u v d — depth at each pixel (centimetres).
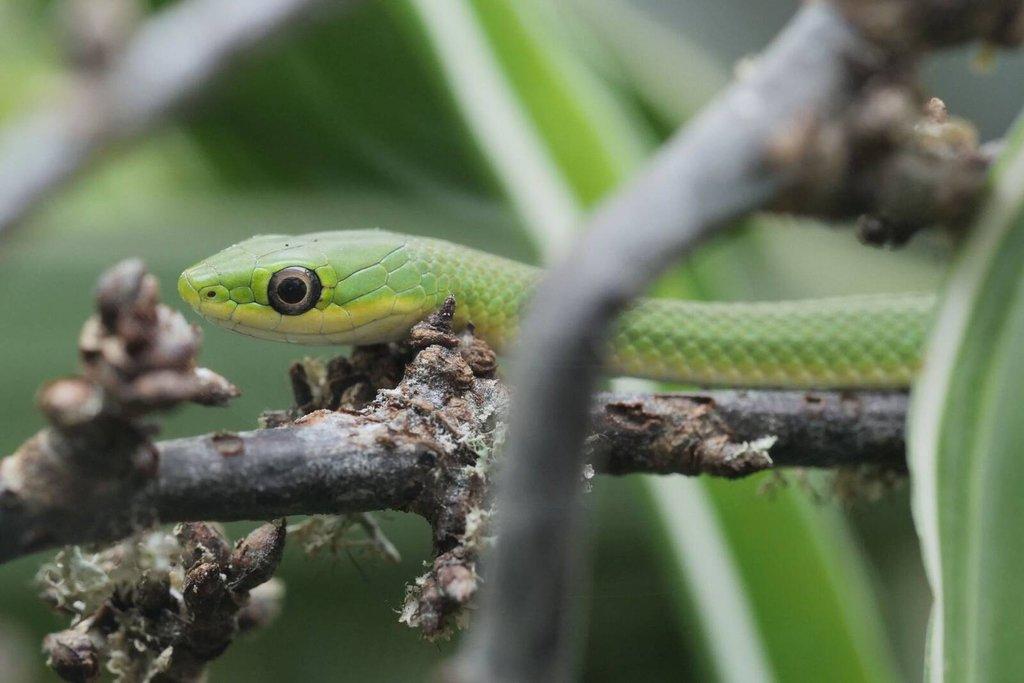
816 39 32
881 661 51
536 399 28
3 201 23
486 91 51
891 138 33
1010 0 32
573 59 52
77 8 23
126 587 48
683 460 48
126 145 24
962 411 45
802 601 50
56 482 44
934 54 34
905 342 51
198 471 47
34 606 52
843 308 51
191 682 48
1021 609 43
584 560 32
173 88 24
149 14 52
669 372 51
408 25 52
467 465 48
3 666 47
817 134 31
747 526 50
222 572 48
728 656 50
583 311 27
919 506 46
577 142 51
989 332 45
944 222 44
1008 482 44
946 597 45
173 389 40
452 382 48
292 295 51
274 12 25
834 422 49
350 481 47
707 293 52
